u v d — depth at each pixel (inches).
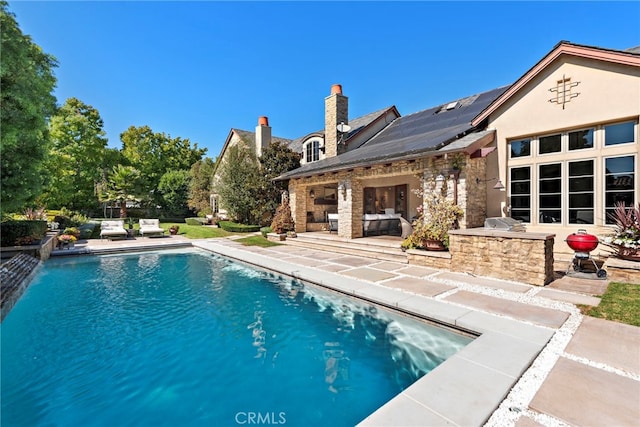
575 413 105.6
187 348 199.0
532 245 266.7
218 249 552.7
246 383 161.2
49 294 313.6
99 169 1175.0
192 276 386.0
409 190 603.2
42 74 411.5
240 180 876.0
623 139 308.8
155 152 1523.1
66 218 806.5
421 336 208.5
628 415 103.9
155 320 244.8
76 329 228.7
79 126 1042.1
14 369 175.8
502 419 104.1
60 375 169.6
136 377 167.3
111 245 606.5
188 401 147.3
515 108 380.2
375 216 543.5
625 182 306.3
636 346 152.7
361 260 407.2
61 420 134.3
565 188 345.7
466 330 185.6
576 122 331.9
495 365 138.0
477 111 517.7
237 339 211.2
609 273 269.1
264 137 956.0
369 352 191.5
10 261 362.6
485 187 402.9
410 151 381.7
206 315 254.5
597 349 150.7
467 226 360.2
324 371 171.2
